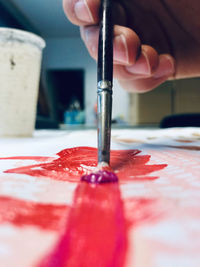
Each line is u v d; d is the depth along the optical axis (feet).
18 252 0.33
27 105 1.80
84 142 1.31
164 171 0.74
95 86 10.61
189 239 0.35
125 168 0.78
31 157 0.96
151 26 1.51
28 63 1.77
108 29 0.75
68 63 10.74
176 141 1.43
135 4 1.42
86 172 0.76
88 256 0.31
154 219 0.41
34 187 0.61
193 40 1.57
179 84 6.08
